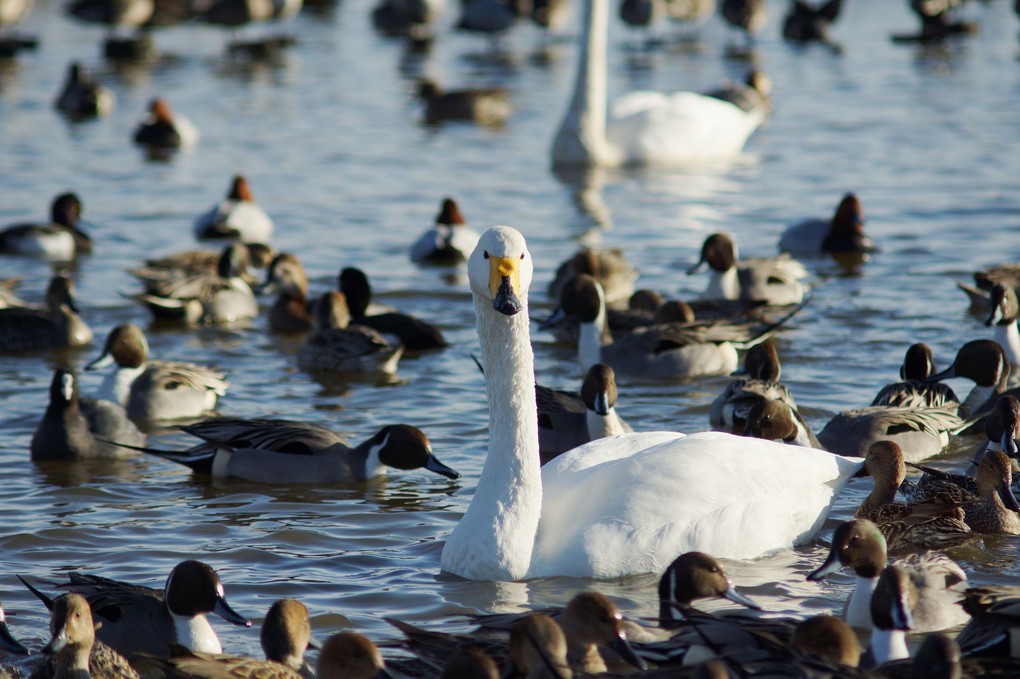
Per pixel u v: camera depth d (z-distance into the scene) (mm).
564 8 63938
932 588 10578
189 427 15258
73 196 27844
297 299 22359
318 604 11016
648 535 11469
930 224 27844
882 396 16234
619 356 19562
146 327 22125
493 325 11406
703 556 10484
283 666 9242
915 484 13672
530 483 11523
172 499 14062
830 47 60125
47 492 14219
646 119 36875
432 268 25734
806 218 26781
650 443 12633
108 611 10266
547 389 16875
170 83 50938
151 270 23656
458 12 77062
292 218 29656
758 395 15844
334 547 12484
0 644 9758
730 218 29500
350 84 50562
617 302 23484
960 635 9812
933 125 39906
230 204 27969
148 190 32812
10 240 26672
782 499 12031
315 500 14047
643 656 9625
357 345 19328
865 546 10375
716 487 11781
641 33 67250
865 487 14438
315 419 17000
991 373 16609
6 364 19797
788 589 11219
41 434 15391
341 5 79000
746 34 63562
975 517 12961
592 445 12648
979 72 50406
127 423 16016
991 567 11953
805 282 23828
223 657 9281
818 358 19156
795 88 48438
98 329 21859
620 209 30500
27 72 53844
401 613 10805
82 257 26656
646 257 26062
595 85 36250
